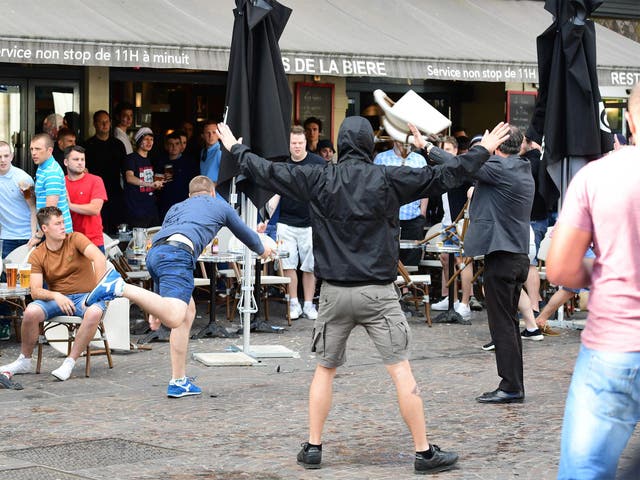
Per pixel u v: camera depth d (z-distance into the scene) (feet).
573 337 46.37
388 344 24.58
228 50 48.37
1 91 55.93
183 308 31.42
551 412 31.30
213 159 55.52
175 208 33.01
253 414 30.86
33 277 36.47
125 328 40.06
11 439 27.68
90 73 57.57
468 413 31.19
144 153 54.65
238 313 51.26
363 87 66.74
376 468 25.18
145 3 51.42
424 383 35.83
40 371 37.14
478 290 55.06
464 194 51.34
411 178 24.59
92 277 37.47
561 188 46.01
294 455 26.27
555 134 44.88
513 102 69.51
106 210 55.62
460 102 71.15
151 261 32.01
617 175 16.40
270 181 25.18
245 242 33.40
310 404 25.11
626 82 63.31
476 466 25.38
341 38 53.57
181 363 33.14
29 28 45.03
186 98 61.52
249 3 38.40
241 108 38.06
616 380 16.20
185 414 30.76
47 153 41.47
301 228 49.57
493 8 65.57
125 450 26.63
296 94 63.46
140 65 46.47
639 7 73.00
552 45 45.34
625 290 16.28
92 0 50.19
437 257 54.85
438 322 49.96
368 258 24.48
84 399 32.76
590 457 16.40
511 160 32.68
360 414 30.94
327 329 24.90
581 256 16.78
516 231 32.35
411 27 58.23
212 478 24.18
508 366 32.55
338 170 24.79
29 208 43.55
